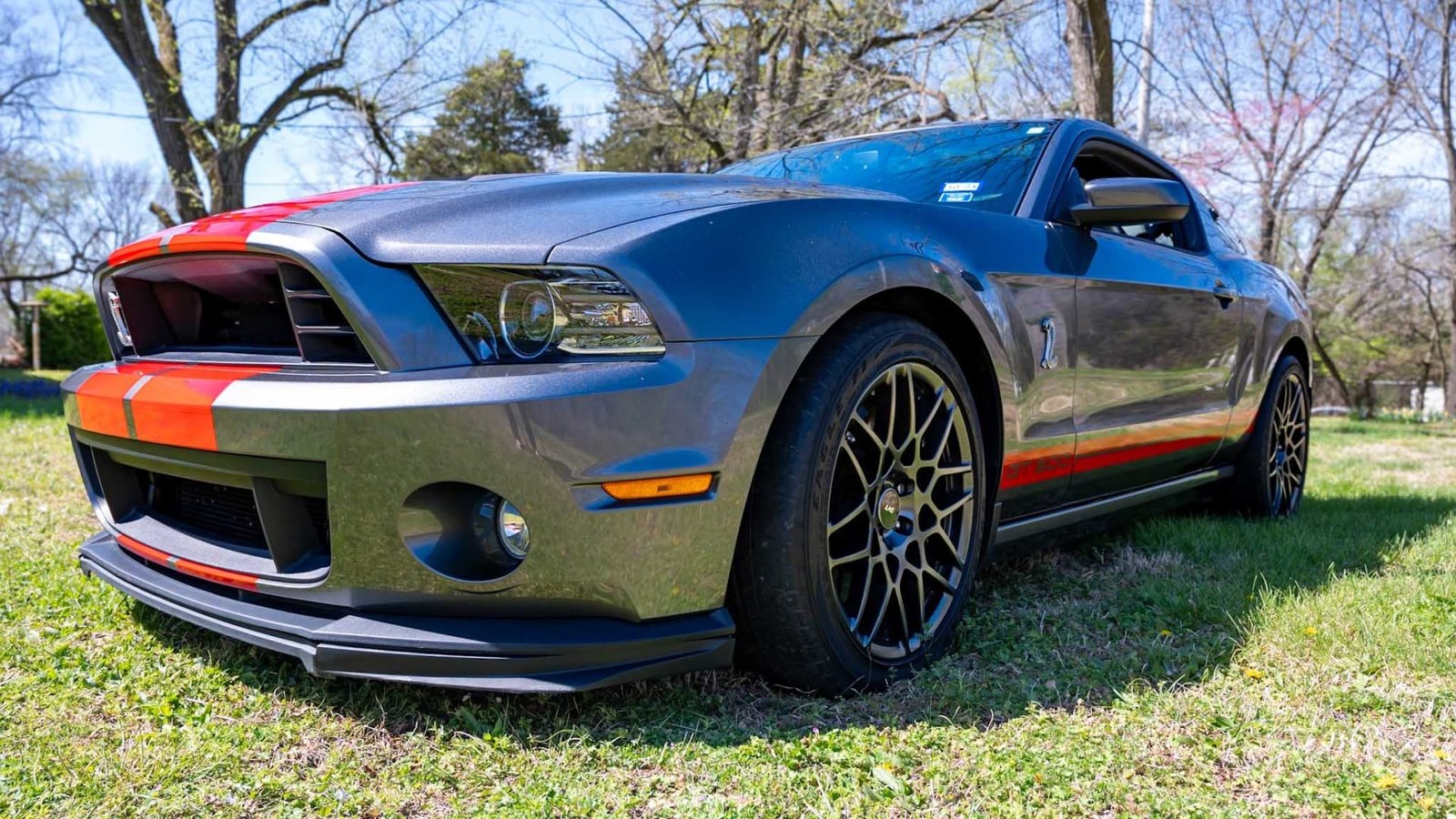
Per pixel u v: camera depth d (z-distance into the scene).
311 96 14.07
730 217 1.80
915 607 2.08
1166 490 3.16
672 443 1.63
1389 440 9.55
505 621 1.68
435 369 1.61
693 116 11.44
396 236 1.68
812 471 1.79
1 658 2.04
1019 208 2.56
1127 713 1.80
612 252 1.63
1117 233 2.85
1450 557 2.98
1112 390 2.62
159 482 2.18
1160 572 2.82
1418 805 1.46
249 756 1.64
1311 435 10.34
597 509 1.60
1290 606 2.37
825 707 1.85
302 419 1.61
